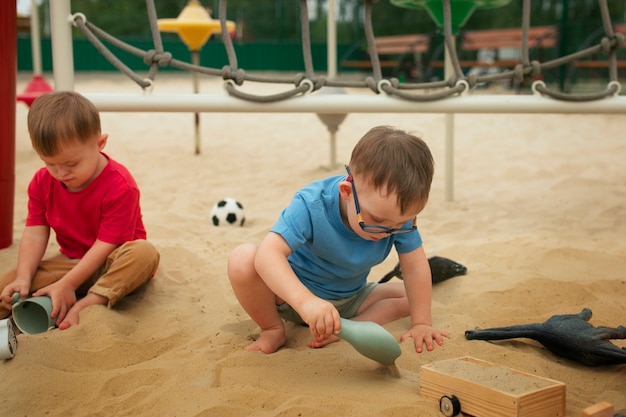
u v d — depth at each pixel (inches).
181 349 73.7
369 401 59.9
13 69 110.3
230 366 67.9
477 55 557.0
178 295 91.8
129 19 655.8
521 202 156.6
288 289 65.1
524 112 108.0
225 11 108.7
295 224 69.4
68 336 73.7
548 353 74.0
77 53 582.9
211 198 161.0
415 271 77.5
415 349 73.0
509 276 96.6
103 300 81.9
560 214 143.5
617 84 109.1
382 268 104.7
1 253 110.5
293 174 191.9
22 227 127.3
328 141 256.5
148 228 128.2
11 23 109.1
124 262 83.0
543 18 598.5
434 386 60.4
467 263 106.2
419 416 57.7
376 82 108.3
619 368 70.3
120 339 73.8
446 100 107.7
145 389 63.6
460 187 175.5
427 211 147.9
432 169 66.2
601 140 252.2
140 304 86.4
